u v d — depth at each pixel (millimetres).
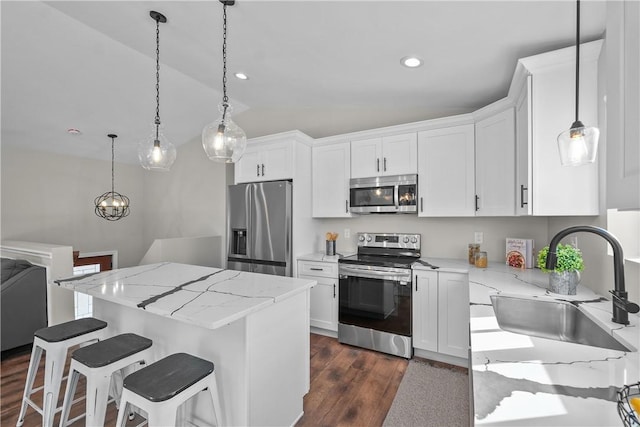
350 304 2984
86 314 4383
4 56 2525
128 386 1260
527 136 1801
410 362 2652
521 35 1746
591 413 685
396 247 3301
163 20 2059
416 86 2637
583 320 1466
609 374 864
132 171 5219
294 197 3342
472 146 2680
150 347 1720
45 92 3037
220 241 4387
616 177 697
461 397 2143
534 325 1654
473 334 1170
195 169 4738
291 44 2150
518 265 2547
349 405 2062
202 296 1638
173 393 1232
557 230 2385
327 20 1809
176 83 3250
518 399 747
